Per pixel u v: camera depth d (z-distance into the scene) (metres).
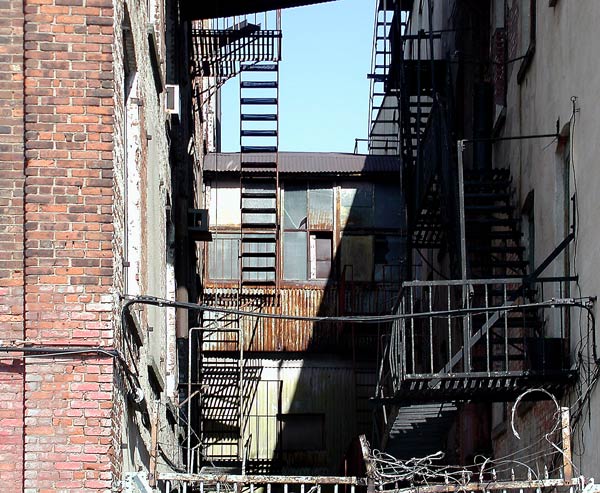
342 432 32.22
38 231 11.77
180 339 24.05
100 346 11.62
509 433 19.75
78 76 12.05
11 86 12.01
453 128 23.34
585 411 14.89
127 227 15.29
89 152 11.95
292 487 31.44
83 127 11.98
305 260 33.28
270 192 33.22
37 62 12.04
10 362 11.56
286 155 33.94
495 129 21.72
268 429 32.06
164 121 20.86
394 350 17.47
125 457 13.02
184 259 24.92
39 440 11.39
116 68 12.44
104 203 11.88
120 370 12.28
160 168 19.84
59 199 11.85
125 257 14.02
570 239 15.75
